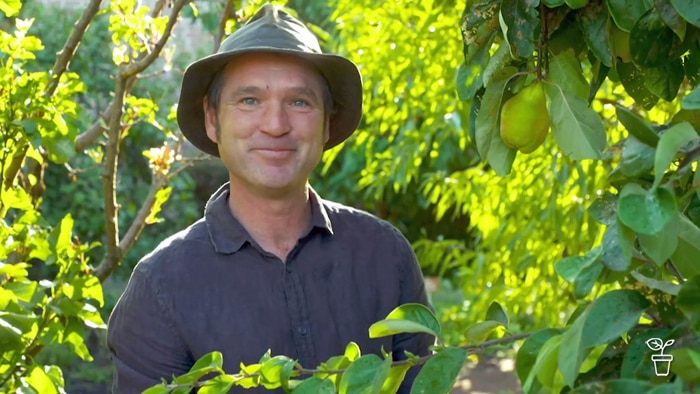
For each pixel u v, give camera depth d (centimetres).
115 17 267
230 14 281
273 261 196
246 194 198
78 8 606
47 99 230
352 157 754
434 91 385
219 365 137
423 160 711
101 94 611
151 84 627
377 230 210
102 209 630
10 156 239
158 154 286
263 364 132
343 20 405
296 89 191
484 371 708
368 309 201
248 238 196
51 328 232
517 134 145
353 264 203
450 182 412
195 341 192
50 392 225
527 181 372
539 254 382
